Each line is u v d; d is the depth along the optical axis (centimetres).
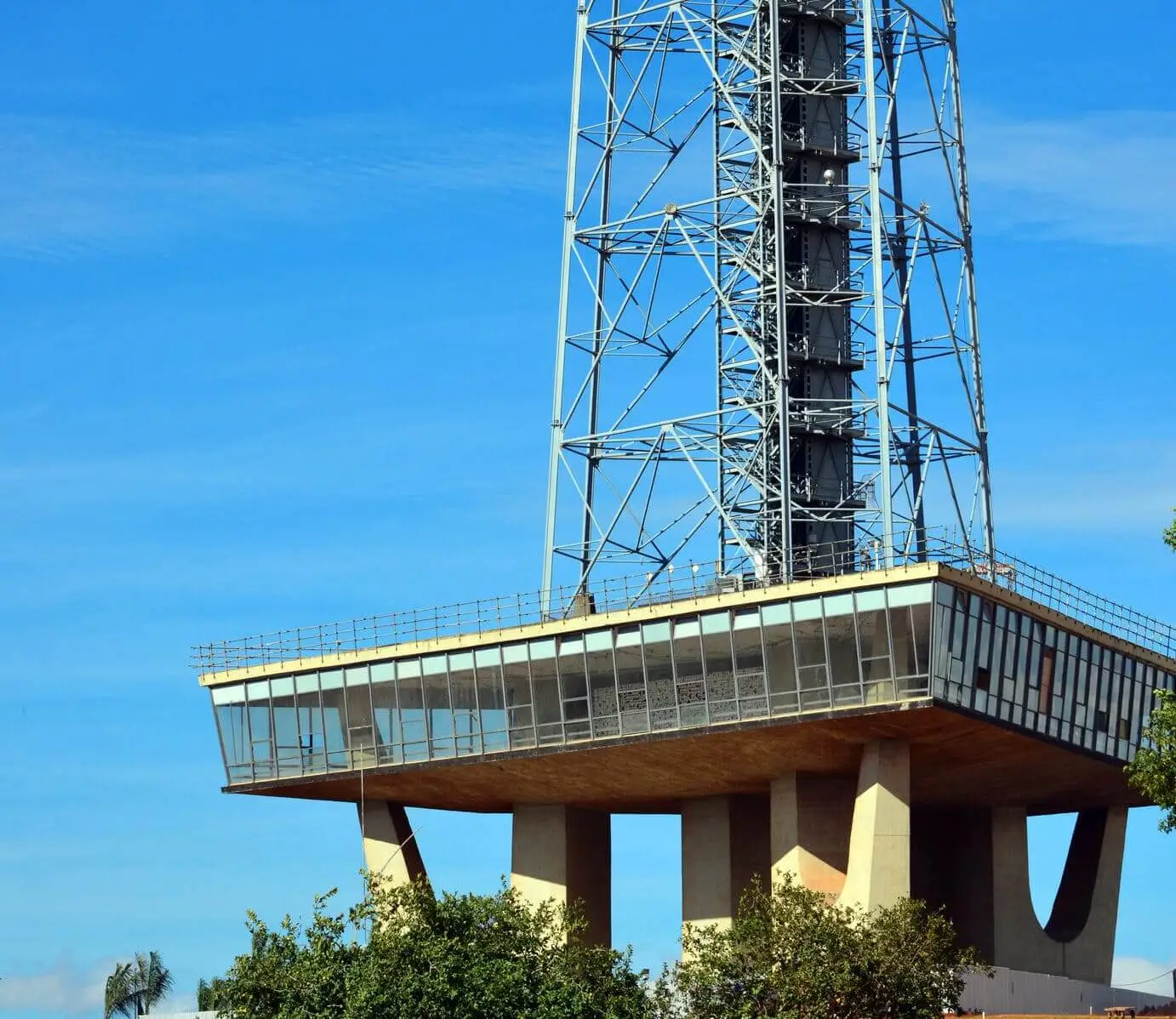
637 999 8794
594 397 11706
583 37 11962
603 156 11838
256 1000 8562
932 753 10544
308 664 11406
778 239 11375
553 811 11694
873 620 9994
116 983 14012
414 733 11169
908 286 11331
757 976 8494
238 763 11638
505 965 8562
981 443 11500
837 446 11562
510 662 10912
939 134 11719
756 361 11438
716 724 10369
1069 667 10812
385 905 9488
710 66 11644
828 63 11875
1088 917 12181
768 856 11400
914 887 12012
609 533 11450
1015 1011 10325
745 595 10256
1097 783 11606
